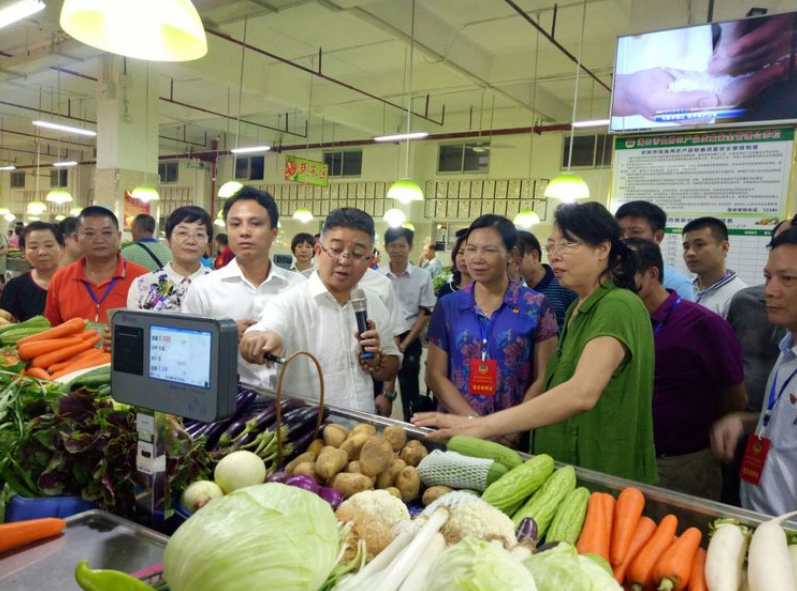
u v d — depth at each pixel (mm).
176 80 11203
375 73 10445
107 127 8961
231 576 788
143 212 9203
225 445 1456
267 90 10180
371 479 1328
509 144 12531
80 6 2148
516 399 2197
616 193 3904
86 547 1060
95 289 3010
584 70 8688
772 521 1128
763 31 3361
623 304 1573
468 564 773
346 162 14828
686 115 3615
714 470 2152
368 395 2084
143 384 1039
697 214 3627
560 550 898
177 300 2820
